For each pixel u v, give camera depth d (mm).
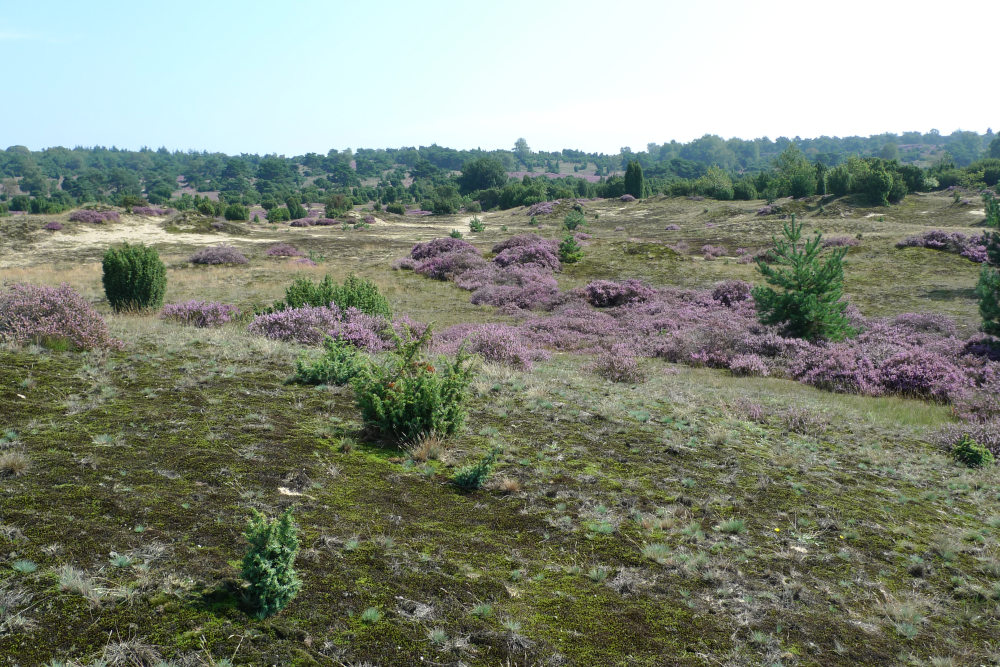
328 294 16234
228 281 29359
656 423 8594
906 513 6230
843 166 74750
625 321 22766
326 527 4129
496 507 4992
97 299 22328
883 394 14555
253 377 7859
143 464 4617
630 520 5078
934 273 29562
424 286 30375
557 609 3629
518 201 106562
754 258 35156
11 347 7586
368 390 6328
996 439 9570
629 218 69625
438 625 3273
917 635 3887
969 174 92938
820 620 3906
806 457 8000
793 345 17516
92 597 2936
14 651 2541
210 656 2727
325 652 2914
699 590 4090
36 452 4543
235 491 4414
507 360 13453
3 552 3166
